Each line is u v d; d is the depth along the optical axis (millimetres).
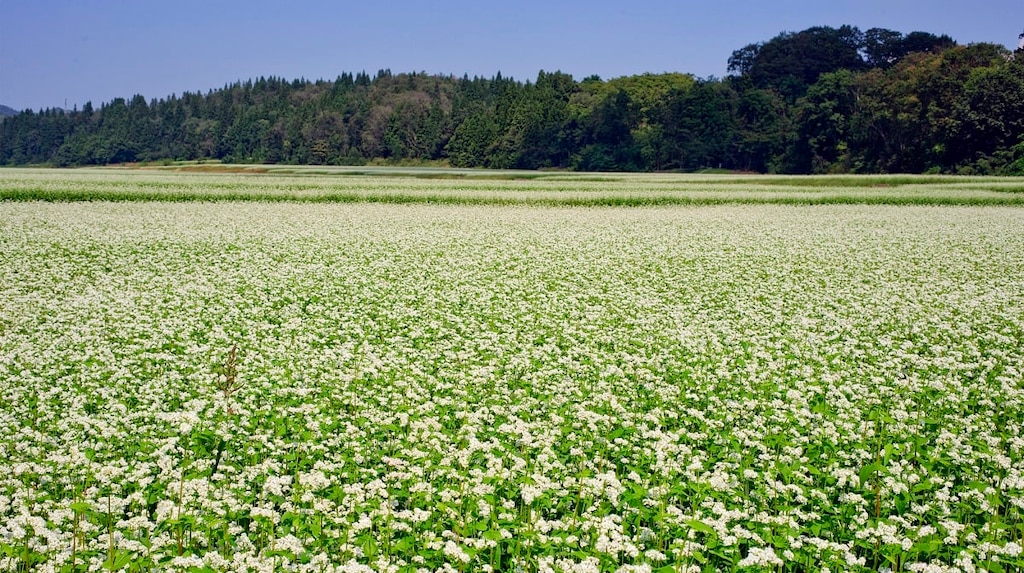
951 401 9523
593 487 6664
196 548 6094
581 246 24781
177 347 11836
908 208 39094
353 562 5355
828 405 9469
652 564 5836
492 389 10008
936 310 15578
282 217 31734
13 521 5914
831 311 15477
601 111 119312
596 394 9547
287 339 12609
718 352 12094
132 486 6887
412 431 8047
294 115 161500
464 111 143500
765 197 42375
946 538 6000
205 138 174250
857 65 138625
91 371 10203
